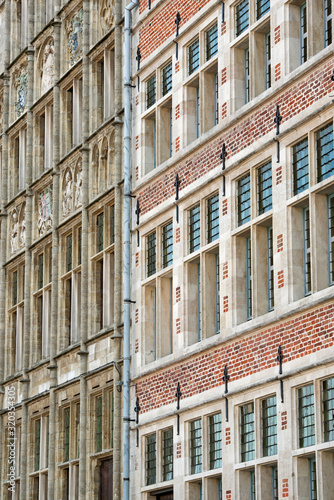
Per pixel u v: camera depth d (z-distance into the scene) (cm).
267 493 3372
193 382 3741
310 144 3312
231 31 3753
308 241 3362
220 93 3766
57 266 4769
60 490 4534
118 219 4278
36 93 5166
